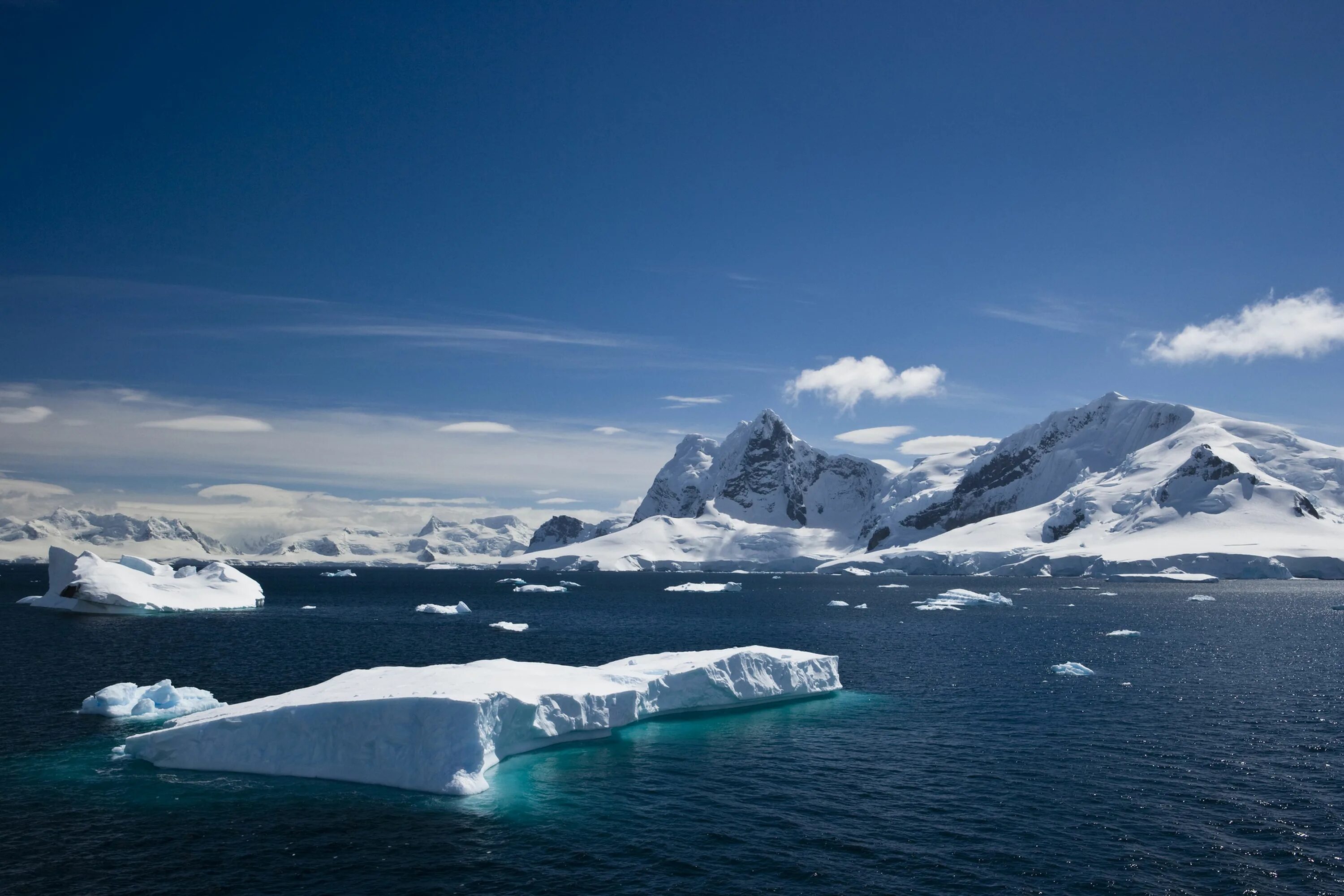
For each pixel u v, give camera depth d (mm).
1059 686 58469
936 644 85250
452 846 27594
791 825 30281
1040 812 31828
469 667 43969
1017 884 25516
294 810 30312
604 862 26703
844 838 29047
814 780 35688
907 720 47281
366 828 28812
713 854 27500
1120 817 31344
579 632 95438
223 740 34719
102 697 45281
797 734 43688
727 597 178750
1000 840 29016
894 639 89375
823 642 86188
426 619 108250
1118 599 158875
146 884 24656
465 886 24781
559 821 30031
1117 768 37719
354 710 33906
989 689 57562
